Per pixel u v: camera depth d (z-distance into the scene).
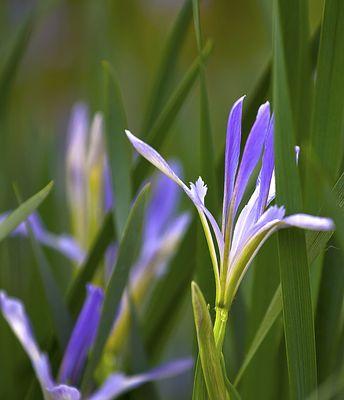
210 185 0.75
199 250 0.75
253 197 0.67
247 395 0.75
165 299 0.82
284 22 0.74
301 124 0.75
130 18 1.89
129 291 0.79
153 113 0.84
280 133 0.67
